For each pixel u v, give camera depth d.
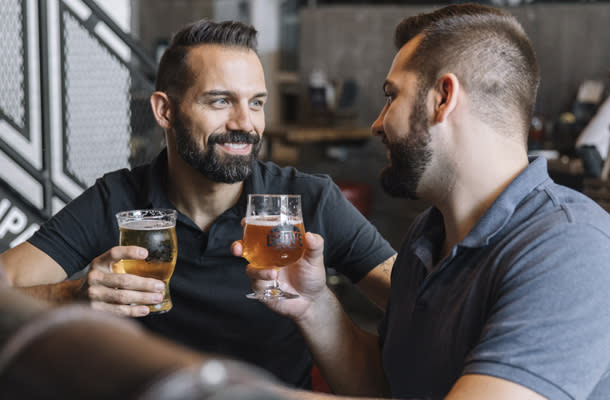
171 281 1.51
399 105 1.07
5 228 2.64
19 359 0.21
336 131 6.37
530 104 1.06
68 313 0.23
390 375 1.20
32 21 3.03
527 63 1.04
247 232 1.23
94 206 1.59
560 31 6.95
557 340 0.82
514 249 0.94
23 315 0.23
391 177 1.12
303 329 1.27
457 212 1.08
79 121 2.80
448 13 1.06
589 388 0.83
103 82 2.83
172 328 1.53
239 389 0.20
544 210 0.97
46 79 2.65
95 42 2.80
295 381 1.58
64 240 1.54
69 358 0.21
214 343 1.52
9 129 3.06
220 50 1.42
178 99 1.45
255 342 1.52
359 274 1.62
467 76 1.01
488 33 1.02
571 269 0.86
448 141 1.04
